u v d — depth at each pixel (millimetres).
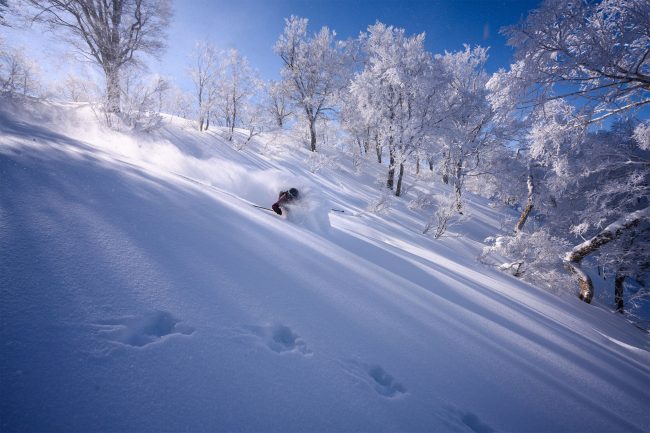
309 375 1166
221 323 1276
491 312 2611
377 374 1328
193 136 12617
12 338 900
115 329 1065
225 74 15336
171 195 2576
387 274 2646
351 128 21156
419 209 13617
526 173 13609
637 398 1833
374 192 15250
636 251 10062
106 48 10555
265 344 1251
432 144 15242
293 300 1647
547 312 3992
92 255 1405
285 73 19250
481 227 14930
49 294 1101
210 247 1896
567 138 5980
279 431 916
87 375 883
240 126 18609
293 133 21234
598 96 5055
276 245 2324
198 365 1040
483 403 1339
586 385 1797
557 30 4652
